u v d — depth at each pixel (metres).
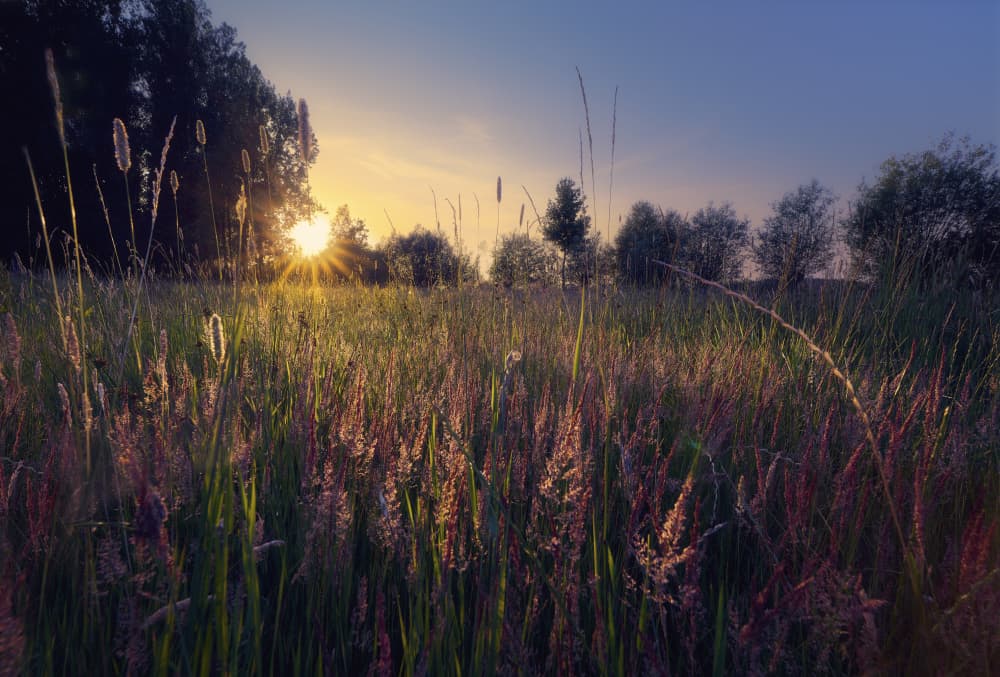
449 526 1.15
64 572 1.26
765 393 2.09
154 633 1.01
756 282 5.53
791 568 1.24
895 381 1.98
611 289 3.64
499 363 2.46
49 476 1.22
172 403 1.57
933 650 1.05
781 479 1.67
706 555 1.57
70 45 22.22
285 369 2.22
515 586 1.27
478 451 1.65
